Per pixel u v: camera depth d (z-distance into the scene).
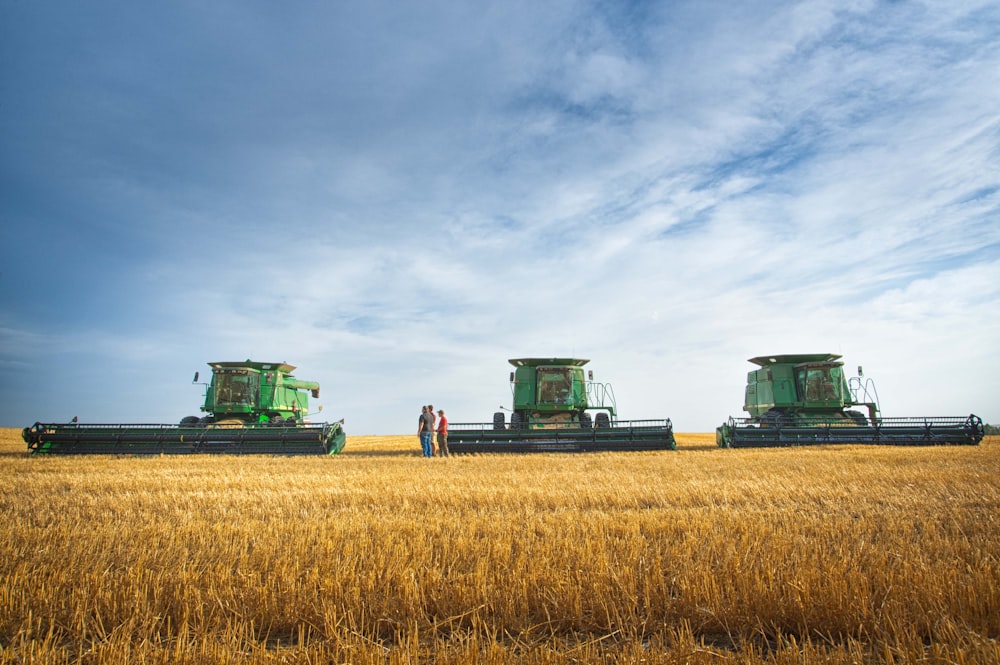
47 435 21.41
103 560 5.28
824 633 3.87
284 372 27.70
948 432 22.14
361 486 10.48
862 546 5.25
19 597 4.30
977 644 3.33
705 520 6.95
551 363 25.80
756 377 28.83
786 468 13.09
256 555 5.37
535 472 13.07
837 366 26.02
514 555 5.42
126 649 3.48
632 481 10.95
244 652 3.49
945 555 5.11
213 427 21.81
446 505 8.66
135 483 11.02
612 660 3.49
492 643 3.43
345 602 4.22
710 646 3.47
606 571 4.68
